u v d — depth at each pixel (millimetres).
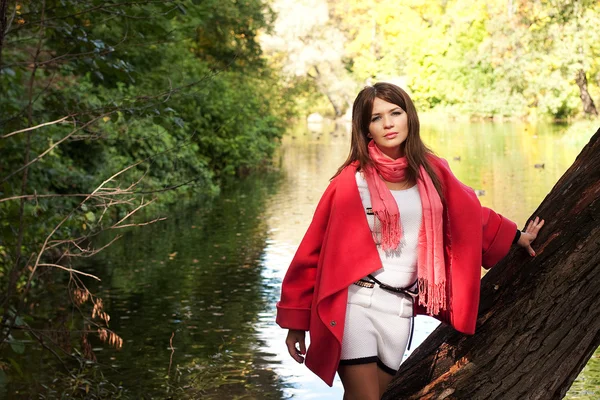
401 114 3178
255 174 25188
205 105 22609
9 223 5801
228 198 19438
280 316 3279
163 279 10688
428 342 3408
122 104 5609
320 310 3139
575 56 37438
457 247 3166
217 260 11914
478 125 45125
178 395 6484
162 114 5648
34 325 8359
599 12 36438
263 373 7000
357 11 68062
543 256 3102
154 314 8977
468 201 3168
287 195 19875
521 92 43094
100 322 8656
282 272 11039
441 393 3211
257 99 27812
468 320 3145
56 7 5742
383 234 3135
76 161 15938
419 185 3172
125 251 12688
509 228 3160
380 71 62656
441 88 56656
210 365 7195
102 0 5664
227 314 8945
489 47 43125
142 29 5945
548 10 36781
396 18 63969
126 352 7633
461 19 54156
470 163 25016
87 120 5703
